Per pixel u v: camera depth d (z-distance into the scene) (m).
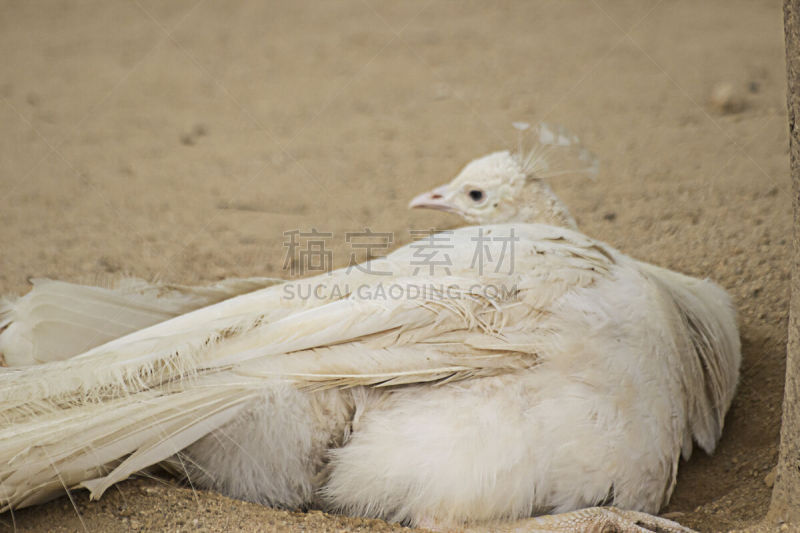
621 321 7.54
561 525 7.04
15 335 8.60
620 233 13.20
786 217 12.67
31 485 6.75
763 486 8.05
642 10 28.67
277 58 25.66
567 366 7.25
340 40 27.27
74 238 14.19
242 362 7.26
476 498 6.95
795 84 6.59
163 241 14.05
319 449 7.41
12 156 18.52
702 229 12.80
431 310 7.31
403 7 31.20
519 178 10.89
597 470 7.20
